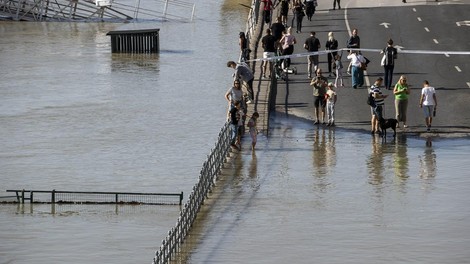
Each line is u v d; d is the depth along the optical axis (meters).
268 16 157.38
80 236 80.12
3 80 151.00
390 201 85.25
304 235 76.69
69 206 88.50
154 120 123.94
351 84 127.50
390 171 94.69
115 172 100.69
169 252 70.00
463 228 78.12
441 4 182.38
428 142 105.81
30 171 101.62
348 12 176.88
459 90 123.50
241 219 80.56
